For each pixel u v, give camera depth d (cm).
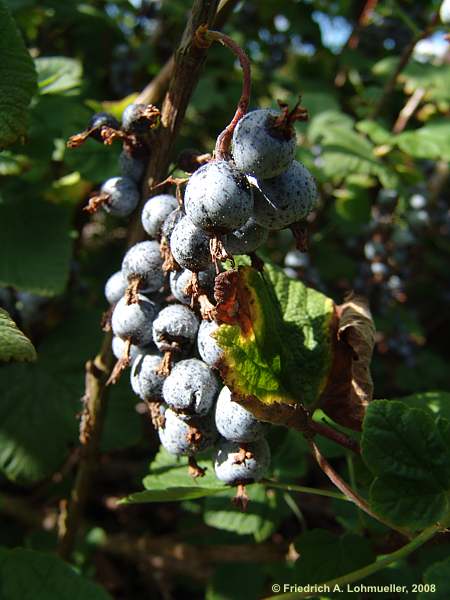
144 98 15
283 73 35
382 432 10
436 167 30
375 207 26
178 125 11
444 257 33
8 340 10
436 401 14
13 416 18
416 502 10
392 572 14
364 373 12
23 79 12
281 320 12
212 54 30
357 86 31
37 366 19
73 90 20
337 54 33
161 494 11
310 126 23
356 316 12
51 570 11
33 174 21
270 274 13
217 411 10
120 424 17
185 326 10
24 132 12
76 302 23
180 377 9
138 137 11
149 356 10
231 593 18
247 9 34
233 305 9
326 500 21
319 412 14
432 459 10
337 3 33
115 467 24
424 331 31
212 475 12
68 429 18
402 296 28
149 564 21
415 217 28
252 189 8
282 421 10
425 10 31
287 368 11
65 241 18
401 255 27
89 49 28
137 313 10
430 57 30
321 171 22
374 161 22
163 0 28
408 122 28
